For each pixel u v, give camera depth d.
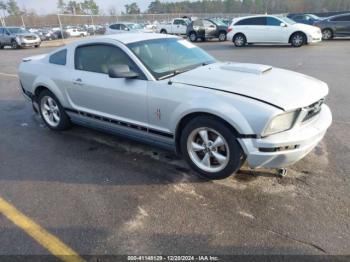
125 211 3.08
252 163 3.15
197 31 22.67
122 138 4.84
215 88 3.31
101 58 4.25
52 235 2.79
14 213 3.11
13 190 3.53
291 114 3.05
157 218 2.96
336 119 5.30
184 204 3.15
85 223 2.93
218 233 2.73
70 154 4.37
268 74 3.65
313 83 3.57
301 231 2.72
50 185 3.60
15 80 9.93
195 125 3.40
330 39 19.39
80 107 4.65
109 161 4.11
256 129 3.00
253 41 17.11
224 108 3.10
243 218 2.90
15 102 7.29
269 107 2.96
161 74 3.77
